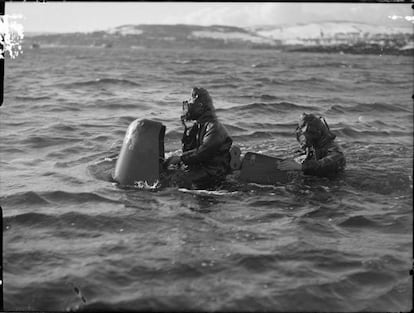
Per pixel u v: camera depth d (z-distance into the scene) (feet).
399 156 26.71
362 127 34.86
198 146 23.08
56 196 20.67
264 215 19.01
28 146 30.01
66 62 138.82
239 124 37.17
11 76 81.05
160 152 23.09
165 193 21.36
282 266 14.64
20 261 14.71
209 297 12.87
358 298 13.01
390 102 46.60
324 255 15.37
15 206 19.52
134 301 12.64
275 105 46.60
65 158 27.40
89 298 12.80
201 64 136.56
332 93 57.93
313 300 12.83
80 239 16.46
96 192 21.21
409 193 21.24
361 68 113.60
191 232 17.13
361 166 24.90
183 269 14.32
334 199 20.83
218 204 20.18
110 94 55.21
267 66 127.95
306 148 23.81
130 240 16.35
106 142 31.04
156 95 54.49
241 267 14.52
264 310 12.34
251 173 23.18
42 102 48.14
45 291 13.08
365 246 16.08
